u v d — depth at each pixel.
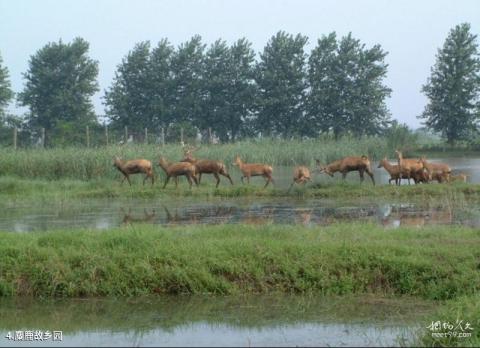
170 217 45.56
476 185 58.72
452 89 151.50
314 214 46.41
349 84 149.12
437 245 31.08
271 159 103.19
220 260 29.56
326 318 25.66
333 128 150.12
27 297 28.67
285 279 29.03
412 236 33.44
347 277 28.77
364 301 27.66
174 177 63.25
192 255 29.78
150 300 28.17
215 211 48.78
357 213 46.78
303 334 23.77
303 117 150.00
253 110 150.75
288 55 147.88
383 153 122.50
